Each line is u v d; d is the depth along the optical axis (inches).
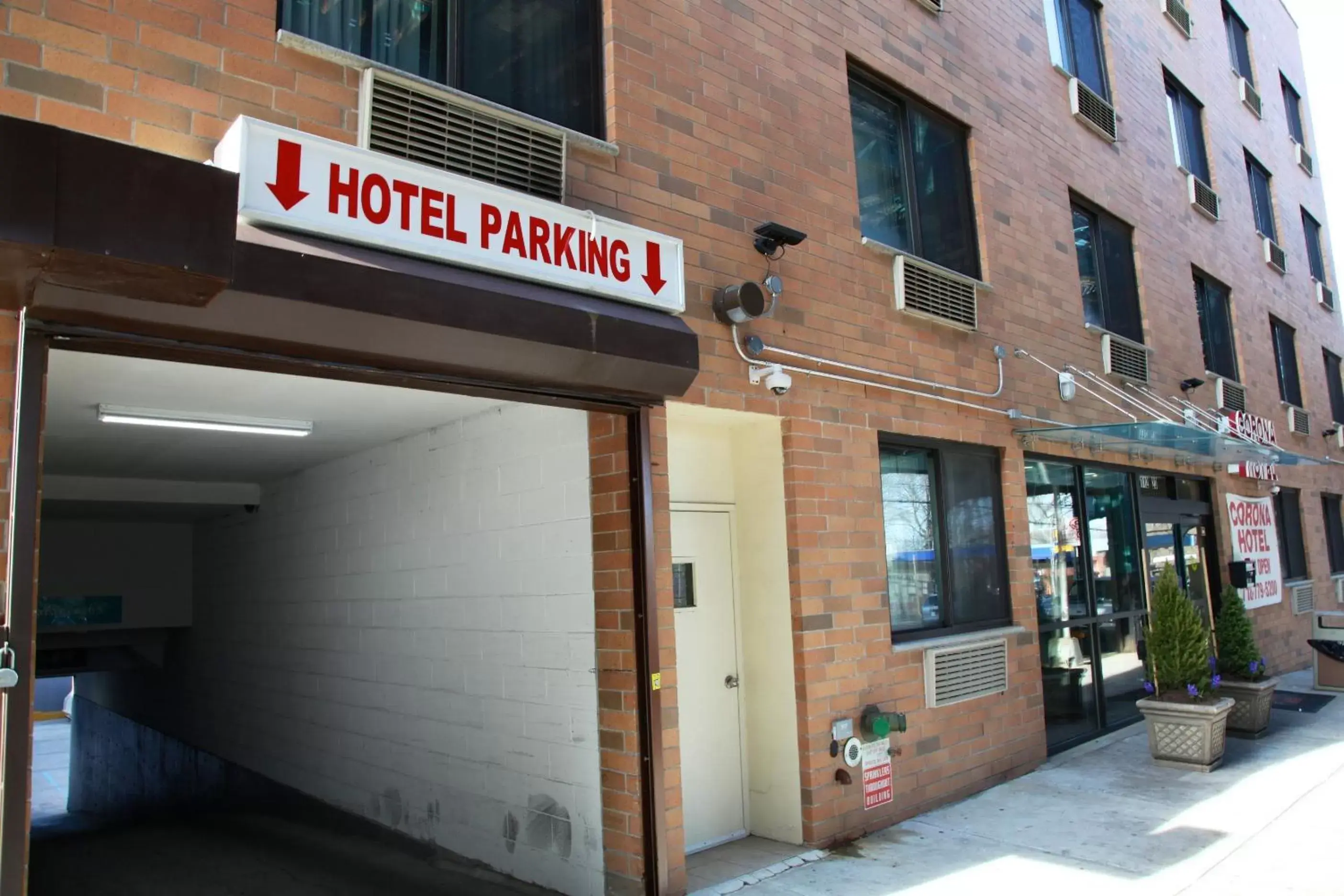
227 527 368.5
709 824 218.7
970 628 277.7
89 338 118.4
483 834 216.1
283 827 281.3
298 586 305.1
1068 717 317.1
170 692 423.2
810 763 216.1
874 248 259.3
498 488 218.2
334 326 130.8
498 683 214.5
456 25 186.7
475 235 154.9
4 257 99.8
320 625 290.2
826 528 229.9
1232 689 324.2
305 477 304.7
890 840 220.1
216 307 120.9
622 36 206.7
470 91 187.0
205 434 236.7
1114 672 349.1
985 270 307.6
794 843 217.2
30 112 127.3
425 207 149.3
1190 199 474.0
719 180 220.2
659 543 191.8
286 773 305.3
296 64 154.3
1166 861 196.5
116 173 103.4
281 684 312.7
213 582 380.8
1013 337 313.4
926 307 271.1
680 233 209.2
